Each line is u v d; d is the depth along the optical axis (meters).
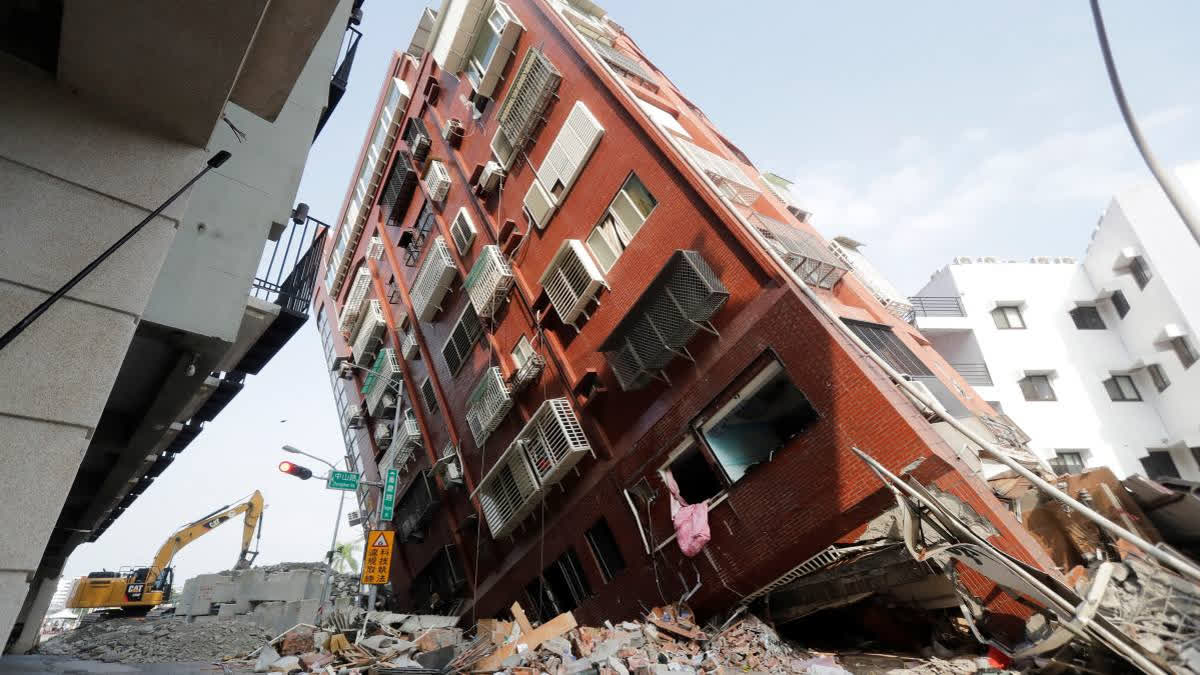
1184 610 5.48
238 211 6.84
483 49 17.56
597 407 13.27
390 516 16.52
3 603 3.12
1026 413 20.89
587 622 12.40
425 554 20.12
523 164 15.95
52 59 4.06
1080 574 7.31
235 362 8.93
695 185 11.79
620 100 13.36
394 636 14.07
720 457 10.77
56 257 3.74
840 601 9.61
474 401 16.42
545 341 14.58
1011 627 7.48
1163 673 5.11
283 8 4.47
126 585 26.69
